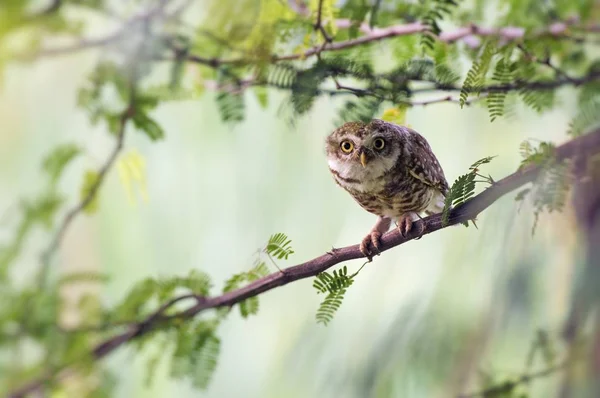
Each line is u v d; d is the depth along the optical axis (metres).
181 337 6.88
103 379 6.94
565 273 7.05
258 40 6.78
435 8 6.80
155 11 6.75
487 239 7.08
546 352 7.01
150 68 6.79
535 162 6.77
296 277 6.84
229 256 7.28
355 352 7.11
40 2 6.72
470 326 7.07
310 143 7.23
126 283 7.30
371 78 6.79
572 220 7.02
